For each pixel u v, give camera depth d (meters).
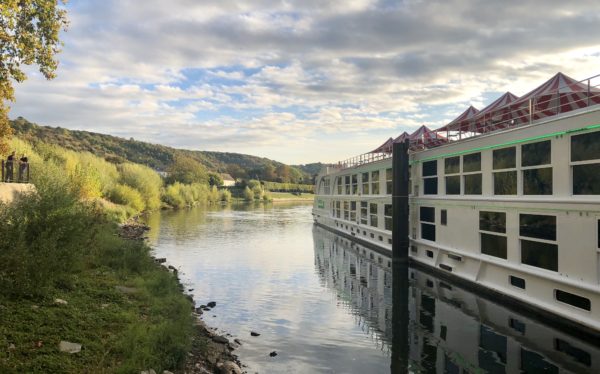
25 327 8.32
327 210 44.56
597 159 11.97
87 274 14.39
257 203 114.56
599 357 11.36
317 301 17.16
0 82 15.49
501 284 16.19
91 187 43.09
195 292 18.38
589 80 13.22
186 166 118.19
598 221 11.91
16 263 9.97
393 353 11.80
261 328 13.80
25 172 26.56
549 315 13.65
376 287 19.31
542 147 14.09
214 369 9.79
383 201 27.98
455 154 19.38
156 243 33.09
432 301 16.88
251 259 26.78
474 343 12.48
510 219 15.53
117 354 8.20
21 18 15.07
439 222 20.77
